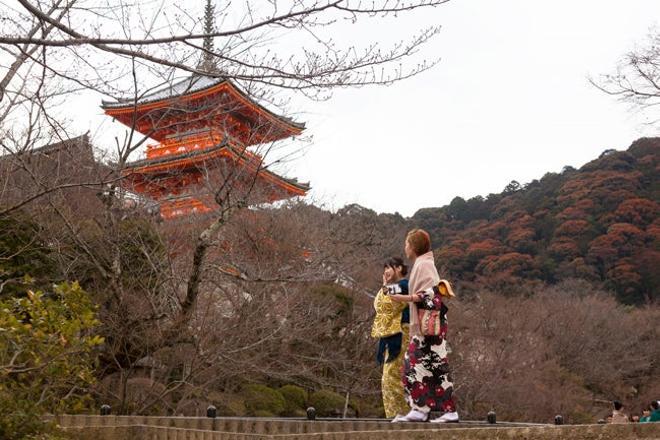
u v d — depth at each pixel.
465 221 67.94
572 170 67.75
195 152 16.42
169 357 14.63
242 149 12.91
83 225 13.34
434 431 4.68
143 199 14.96
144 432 6.38
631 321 39.78
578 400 29.70
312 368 18.22
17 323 5.65
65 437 6.00
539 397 26.31
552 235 57.59
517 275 52.59
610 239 54.06
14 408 5.55
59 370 5.90
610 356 36.44
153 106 14.67
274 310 16.22
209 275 14.52
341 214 25.28
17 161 11.45
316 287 20.89
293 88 6.79
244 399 19.50
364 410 22.34
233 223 16.58
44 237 12.77
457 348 24.45
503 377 25.78
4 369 5.55
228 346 14.16
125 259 13.19
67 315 6.66
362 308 22.62
